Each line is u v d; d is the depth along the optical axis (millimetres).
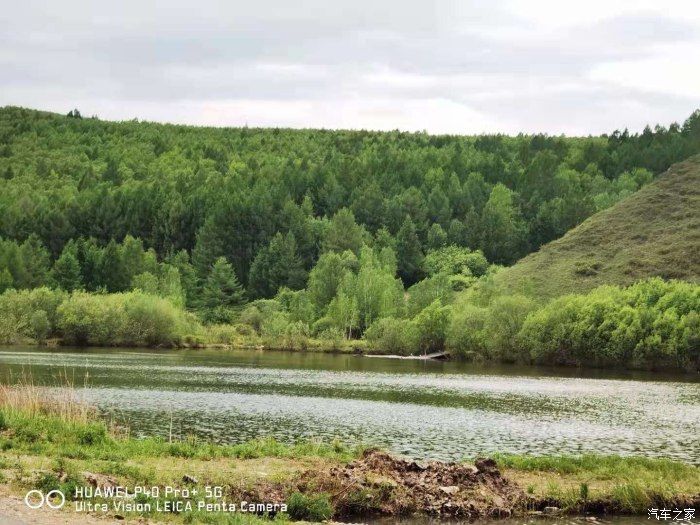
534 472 34281
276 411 56844
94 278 199250
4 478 25062
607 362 123438
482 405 65438
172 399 62344
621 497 30828
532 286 158500
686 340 118125
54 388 62844
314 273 194000
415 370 107812
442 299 172500
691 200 188250
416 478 30672
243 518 24203
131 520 22688
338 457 34281
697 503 31422
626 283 156625
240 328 171875
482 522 28641
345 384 81750
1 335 140875
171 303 160750
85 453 30734
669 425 55719
